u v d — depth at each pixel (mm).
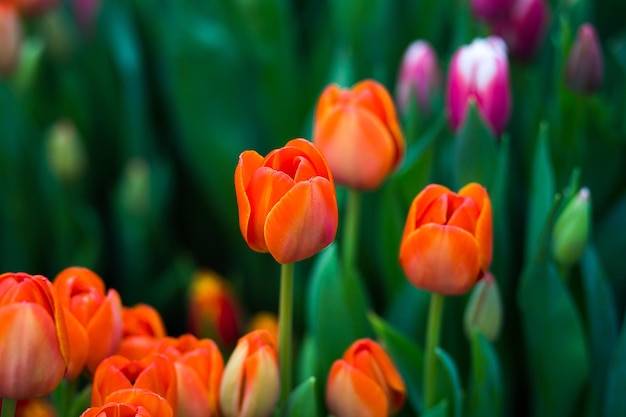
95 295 1021
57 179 1488
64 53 1619
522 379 1303
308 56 1693
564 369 1201
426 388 1121
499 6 1381
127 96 1546
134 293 1520
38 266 1557
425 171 1274
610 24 1596
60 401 1059
